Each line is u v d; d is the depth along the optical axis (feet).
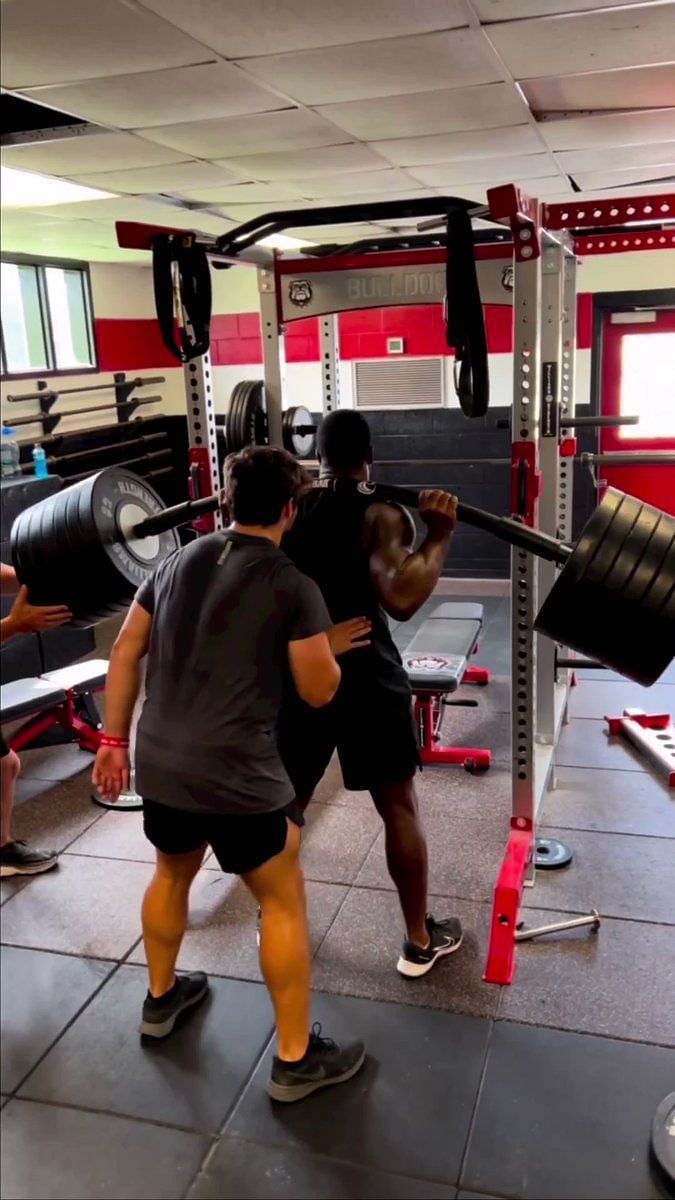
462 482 22.82
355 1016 7.95
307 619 6.51
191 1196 6.29
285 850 6.78
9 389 19.11
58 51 7.86
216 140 11.09
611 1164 6.42
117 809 11.94
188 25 7.31
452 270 7.54
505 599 21.40
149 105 9.56
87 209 15.42
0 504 15.98
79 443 21.24
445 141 11.55
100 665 13.57
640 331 21.15
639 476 22.04
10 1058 7.56
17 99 10.46
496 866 10.23
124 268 22.90
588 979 8.34
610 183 14.87
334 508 7.59
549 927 8.91
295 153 11.96
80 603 7.52
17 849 10.38
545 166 13.37
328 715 7.66
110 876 10.34
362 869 10.33
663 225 12.79
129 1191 6.33
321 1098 7.07
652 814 11.37
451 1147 6.61
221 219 17.34
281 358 10.87
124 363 23.17
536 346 8.32
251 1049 7.61
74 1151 6.67
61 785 12.74
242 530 6.81
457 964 8.61
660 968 8.46
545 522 11.80
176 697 6.61
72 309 21.48
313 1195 6.27
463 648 13.44
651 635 6.98
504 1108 6.93
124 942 9.09
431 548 7.30
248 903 9.72
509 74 8.87
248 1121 6.89
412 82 9.02
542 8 7.12
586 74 8.88
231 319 23.61
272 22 7.30
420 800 11.88
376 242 10.66
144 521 7.70
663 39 7.91
